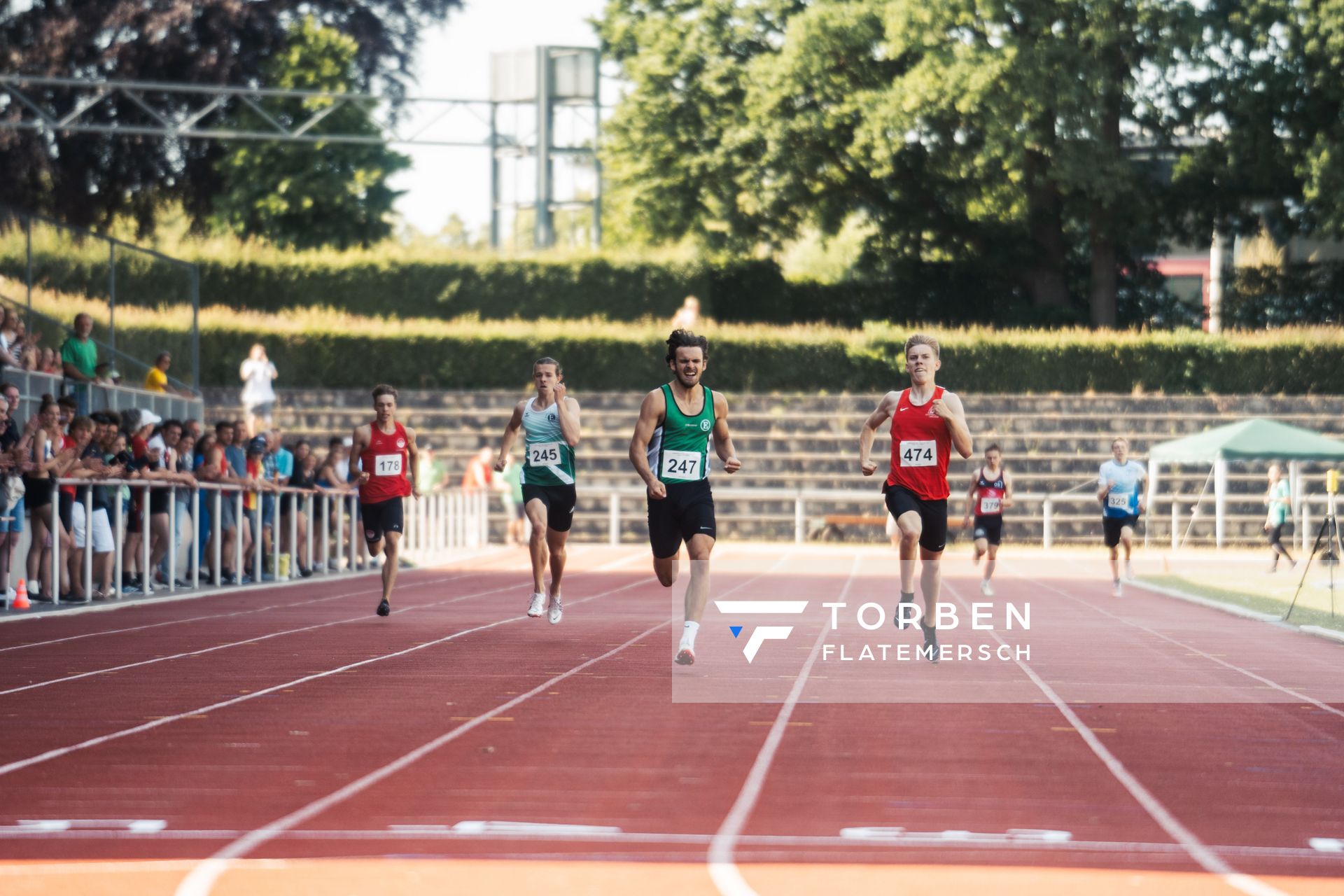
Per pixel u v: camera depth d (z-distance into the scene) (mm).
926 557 26516
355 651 28141
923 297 115062
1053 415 93250
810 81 107000
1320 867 12117
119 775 15508
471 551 78375
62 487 37562
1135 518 50656
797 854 12367
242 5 114312
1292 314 114750
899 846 12672
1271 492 69250
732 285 113500
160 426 45219
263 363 88875
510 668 25234
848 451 93062
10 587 35406
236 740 17703
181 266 71938
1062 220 115250
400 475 35500
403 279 110938
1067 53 99250
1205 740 18391
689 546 23250
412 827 13219
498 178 113812
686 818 13609
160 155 115812
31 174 113000
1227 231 113500
